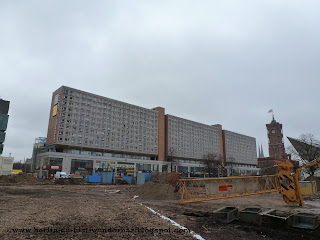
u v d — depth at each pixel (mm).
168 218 10516
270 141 157625
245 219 9727
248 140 184750
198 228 8750
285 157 150125
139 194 23500
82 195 22266
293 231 8414
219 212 9945
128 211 12086
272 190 18453
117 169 100062
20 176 52875
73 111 95625
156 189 22375
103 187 37406
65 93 94688
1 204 14312
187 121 144625
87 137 98188
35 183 46719
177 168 123500
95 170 92938
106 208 13047
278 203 16766
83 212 11492
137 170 107000
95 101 103750
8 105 75188
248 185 23594
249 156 180625
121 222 9203
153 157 124625
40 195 21688
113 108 109750
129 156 111375
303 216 8891
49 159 83562
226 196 17109
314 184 26781
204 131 153375
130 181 54594
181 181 17406
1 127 71562
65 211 11711
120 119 111500
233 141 171625
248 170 165125
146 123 122188
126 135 112375
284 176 14812
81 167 90000
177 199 20609
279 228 8727
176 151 133375
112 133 107188
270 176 19078
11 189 28953
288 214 9391
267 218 9047
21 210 11852
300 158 53156
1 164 86562
